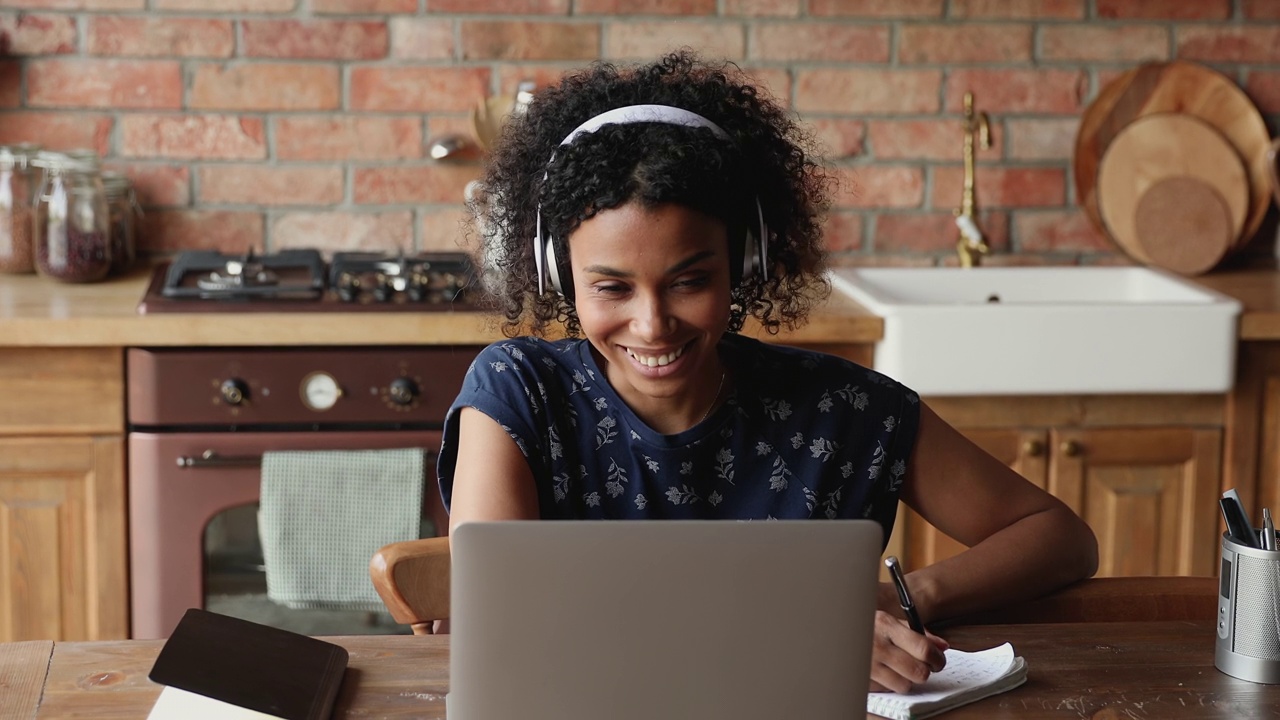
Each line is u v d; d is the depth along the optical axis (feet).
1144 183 10.04
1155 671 3.95
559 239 4.14
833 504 4.74
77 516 8.05
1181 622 4.36
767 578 3.01
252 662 3.68
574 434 4.58
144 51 9.34
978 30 9.86
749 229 4.22
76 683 3.75
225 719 3.47
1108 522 8.64
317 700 3.62
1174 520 8.69
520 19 9.57
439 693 3.76
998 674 3.85
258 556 8.27
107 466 8.00
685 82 4.31
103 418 7.96
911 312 8.16
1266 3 9.96
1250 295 9.15
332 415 8.05
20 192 8.98
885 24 9.79
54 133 9.39
